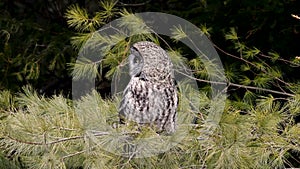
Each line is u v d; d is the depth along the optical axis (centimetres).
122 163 630
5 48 1240
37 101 704
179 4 1274
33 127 623
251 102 961
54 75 1309
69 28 1334
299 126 732
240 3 1164
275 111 711
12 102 730
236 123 643
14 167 730
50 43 1246
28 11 1388
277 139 697
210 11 1180
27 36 1291
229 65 1131
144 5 1273
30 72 1204
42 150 633
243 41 1163
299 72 1158
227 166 643
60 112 680
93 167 614
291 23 1168
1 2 1363
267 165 711
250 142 664
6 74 1234
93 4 1289
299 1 1158
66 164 659
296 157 965
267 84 1048
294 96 855
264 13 1159
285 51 1174
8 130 629
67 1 1350
